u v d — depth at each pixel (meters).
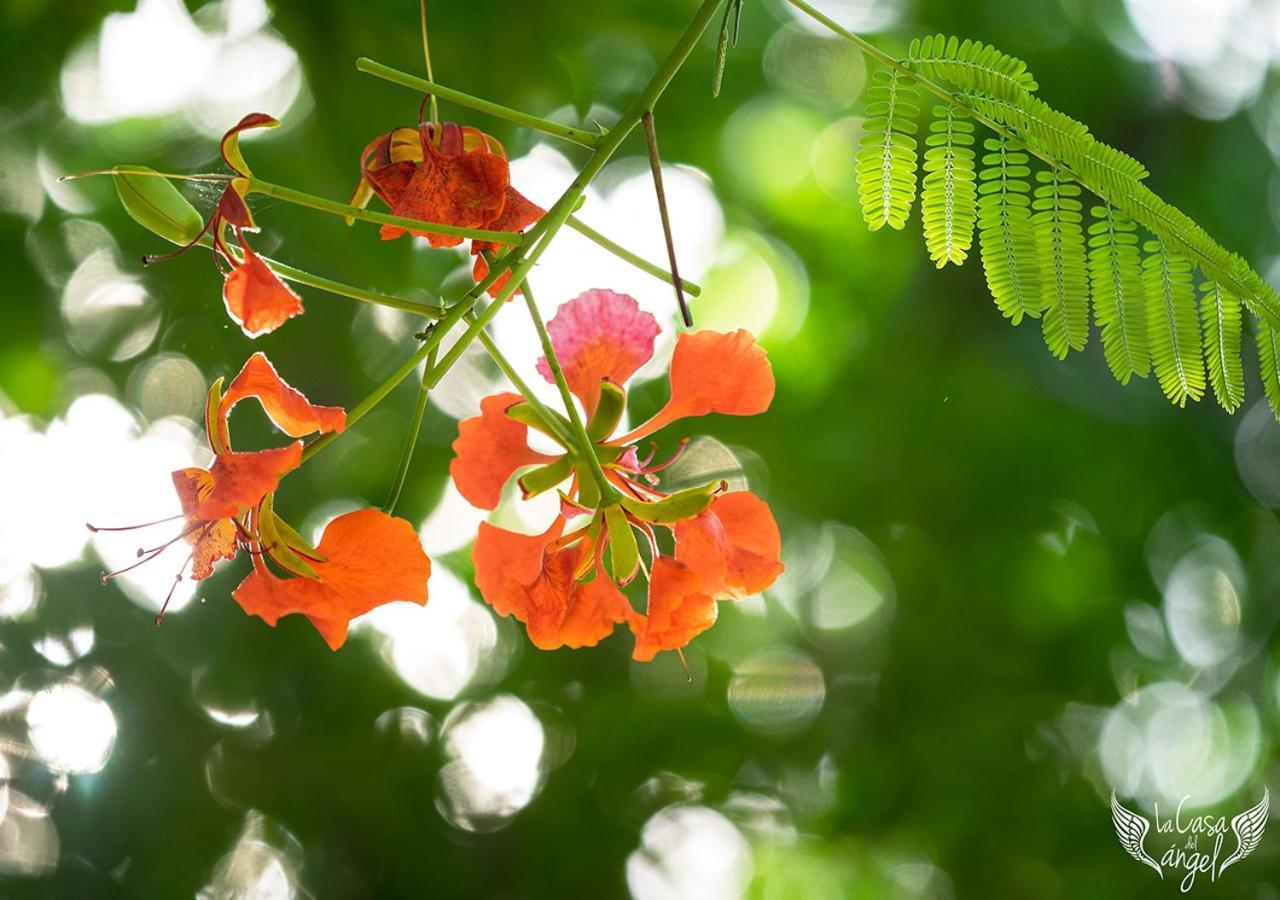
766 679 7.47
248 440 6.70
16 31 5.55
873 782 6.95
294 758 6.80
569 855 6.88
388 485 6.66
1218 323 2.99
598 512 2.49
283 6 5.32
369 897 6.89
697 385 2.69
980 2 6.52
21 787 6.59
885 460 6.93
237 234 2.24
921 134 4.78
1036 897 6.91
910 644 7.11
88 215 6.32
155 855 6.64
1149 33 6.72
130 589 6.71
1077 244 2.99
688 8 5.99
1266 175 6.82
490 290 2.70
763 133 7.12
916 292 7.01
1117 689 7.18
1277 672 7.89
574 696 7.20
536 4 5.59
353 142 5.61
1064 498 6.86
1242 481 7.09
